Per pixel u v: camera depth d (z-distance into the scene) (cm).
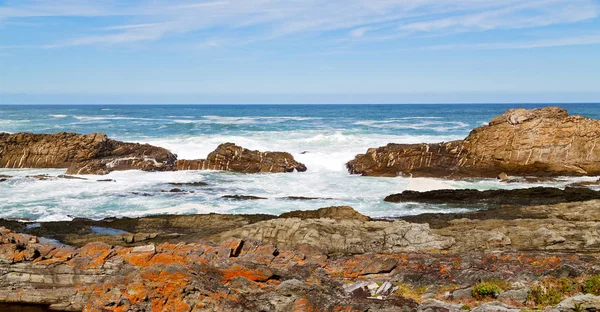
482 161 4144
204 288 1399
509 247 1978
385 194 3319
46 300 1689
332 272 1702
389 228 2102
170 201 3075
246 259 1758
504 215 2502
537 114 4169
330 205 2995
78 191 3347
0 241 1772
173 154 4753
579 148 3994
